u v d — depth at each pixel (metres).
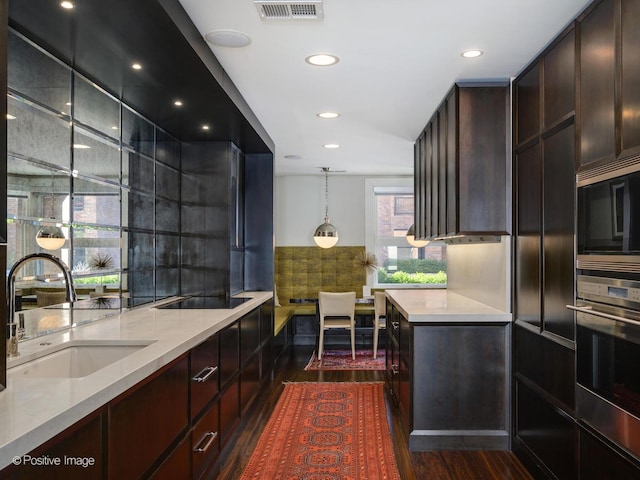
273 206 5.32
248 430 3.77
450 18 2.45
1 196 1.47
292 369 5.78
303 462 3.17
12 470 1.12
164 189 4.16
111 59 2.56
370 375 5.50
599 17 2.15
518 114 3.25
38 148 2.41
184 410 2.32
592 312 2.13
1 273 1.48
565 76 2.51
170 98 3.27
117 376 1.63
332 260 7.91
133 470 1.74
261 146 4.90
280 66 3.10
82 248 2.81
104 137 3.08
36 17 2.09
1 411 1.30
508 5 2.31
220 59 2.97
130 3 1.96
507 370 3.32
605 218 2.06
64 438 1.31
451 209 3.54
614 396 2.00
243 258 5.22
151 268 3.87
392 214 8.04
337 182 7.93
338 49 2.83
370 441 3.53
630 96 1.88
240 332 3.61
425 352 3.35
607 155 2.06
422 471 3.02
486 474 2.97
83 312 2.81
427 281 8.00
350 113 4.22
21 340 2.23
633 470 1.85
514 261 3.29
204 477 2.68
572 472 2.41
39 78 2.39
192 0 2.23
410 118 4.39
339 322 6.41
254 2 2.25
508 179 3.36
